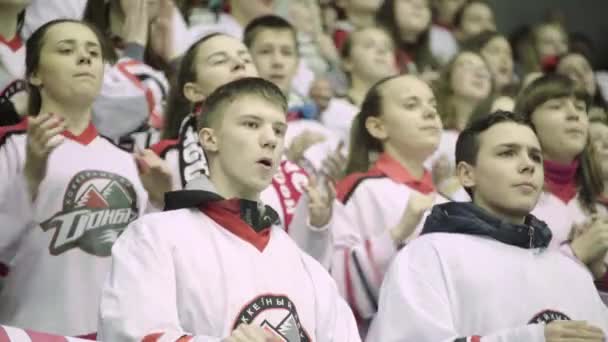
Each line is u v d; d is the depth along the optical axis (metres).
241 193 6.36
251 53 10.48
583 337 6.27
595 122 11.06
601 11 18.77
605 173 10.84
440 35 15.30
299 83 12.48
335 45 13.94
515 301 6.87
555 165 9.31
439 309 6.74
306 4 13.47
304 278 6.24
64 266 7.40
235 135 6.32
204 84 8.80
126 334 5.58
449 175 10.17
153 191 7.67
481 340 6.46
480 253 6.98
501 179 7.27
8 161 7.55
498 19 17.73
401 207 8.51
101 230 7.56
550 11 18.11
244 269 6.01
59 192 7.51
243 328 5.36
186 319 5.81
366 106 9.12
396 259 7.08
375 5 14.36
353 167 9.10
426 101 8.96
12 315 7.31
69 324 7.31
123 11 10.29
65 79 7.78
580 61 14.40
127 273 5.77
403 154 8.91
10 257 7.32
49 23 8.04
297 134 10.61
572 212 9.30
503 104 11.15
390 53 12.59
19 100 8.82
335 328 6.26
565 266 7.19
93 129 7.92
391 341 6.70
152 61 10.36
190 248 5.96
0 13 9.19
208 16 12.36
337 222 8.20
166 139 8.80
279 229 6.43
